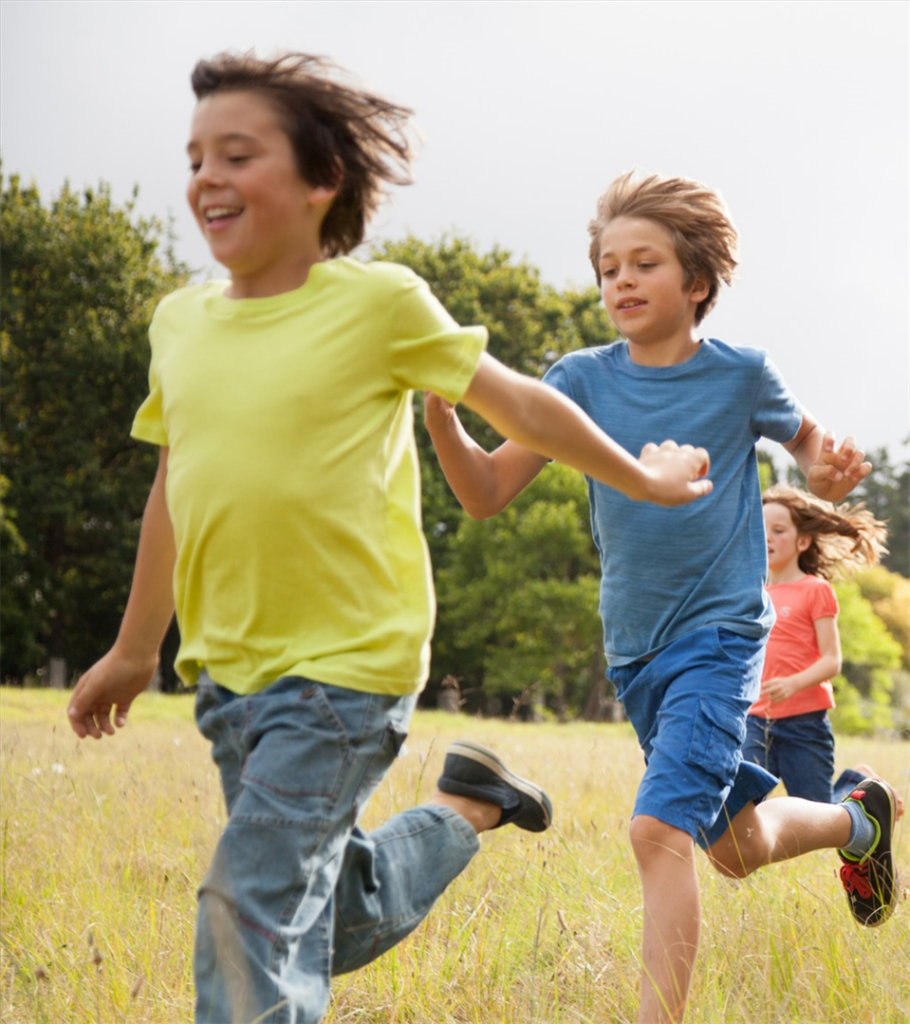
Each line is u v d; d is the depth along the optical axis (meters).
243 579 2.35
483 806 2.81
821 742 5.48
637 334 3.54
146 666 2.78
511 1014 3.18
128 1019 3.06
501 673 37.78
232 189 2.38
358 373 2.34
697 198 3.54
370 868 2.53
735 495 3.47
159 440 2.67
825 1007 3.08
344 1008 3.33
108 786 6.70
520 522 38.66
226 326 2.45
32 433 37.59
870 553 5.71
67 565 38.91
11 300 37.44
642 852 3.07
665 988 2.93
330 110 2.41
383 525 2.37
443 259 44.78
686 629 3.38
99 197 40.06
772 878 4.30
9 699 16.94
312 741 2.24
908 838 5.03
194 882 4.32
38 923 3.88
